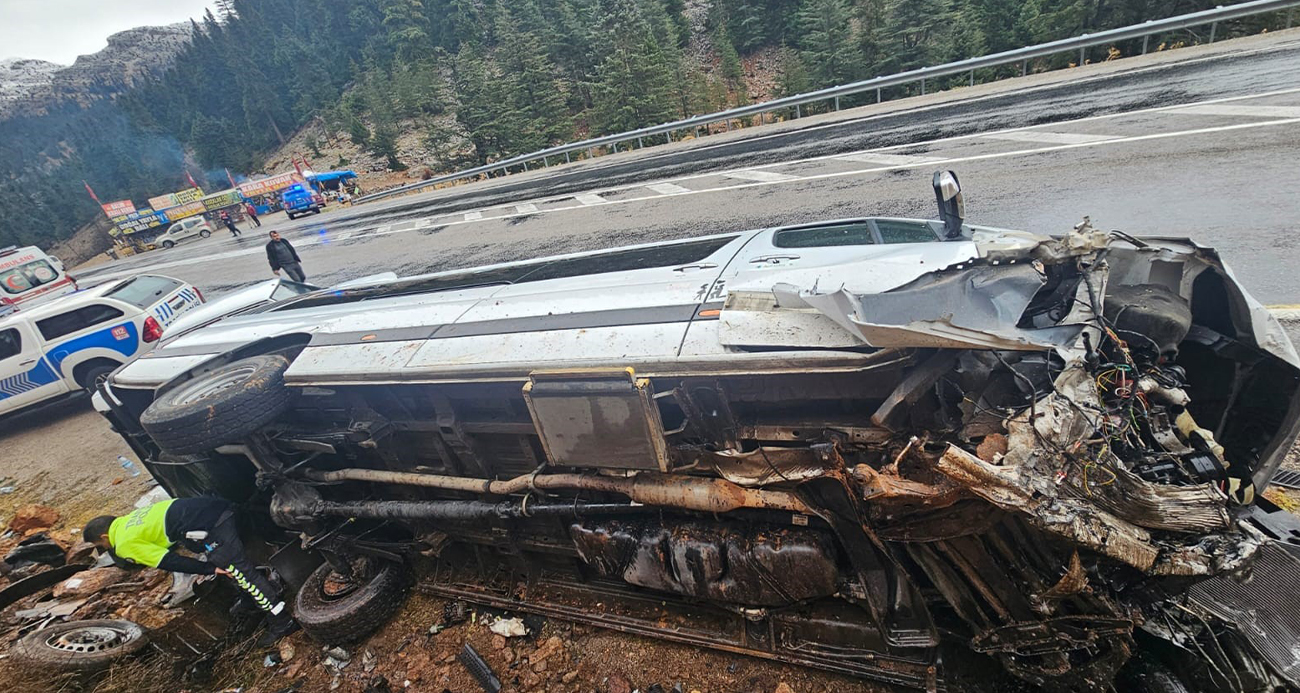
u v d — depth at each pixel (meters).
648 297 2.93
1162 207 6.50
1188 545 2.02
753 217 9.42
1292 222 5.60
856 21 42.19
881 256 2.81
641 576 2.97
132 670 3.70
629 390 2.43
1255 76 10.99
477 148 46.06
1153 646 2.30
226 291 14.00
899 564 2.39
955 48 35.47
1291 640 2.01
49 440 8.17
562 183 18.39
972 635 2.52
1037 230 6.59
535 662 3.22
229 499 4.48
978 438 2.23
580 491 3.10
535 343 2.83
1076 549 2.01
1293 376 2.38
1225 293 2.57
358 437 3.37
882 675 2.63
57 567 4.93
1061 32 31.28
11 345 8.02
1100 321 2.39
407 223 17.84
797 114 20.19
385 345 3.28
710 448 2.68
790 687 2.76
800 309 2.43
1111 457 2.04
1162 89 11.72
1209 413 2.72
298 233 21.69
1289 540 2.27
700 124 20.44
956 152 10.69
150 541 3.75
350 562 3.95
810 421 2.56
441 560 3.94
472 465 3.41
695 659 3.02
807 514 2.58
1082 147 9.20
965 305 2.33
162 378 4.02
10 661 3.73
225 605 4.25
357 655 3.61
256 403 3.31
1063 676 2.25
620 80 41.12
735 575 2.70
